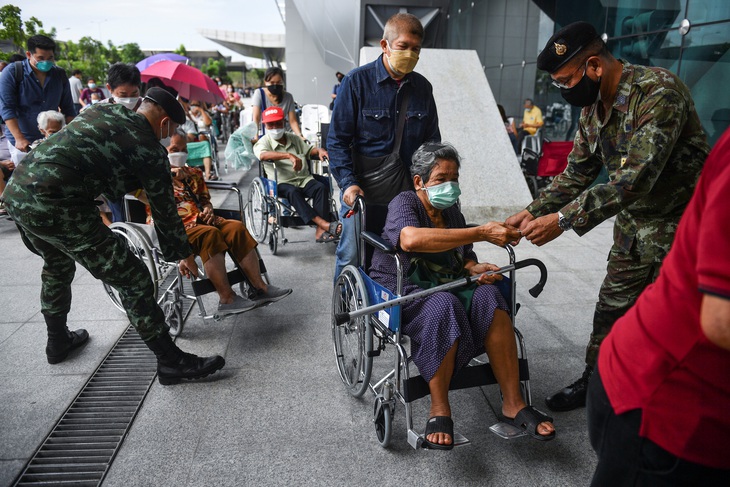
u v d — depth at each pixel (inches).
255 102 261.4
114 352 127.8
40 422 99.7
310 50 914.1
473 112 254.4
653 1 257.4
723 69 218.1
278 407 105.0
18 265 187.9
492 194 239.8
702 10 227.3
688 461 42.8
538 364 120.4
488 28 458.0
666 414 42.9
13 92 204.2
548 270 181.6
